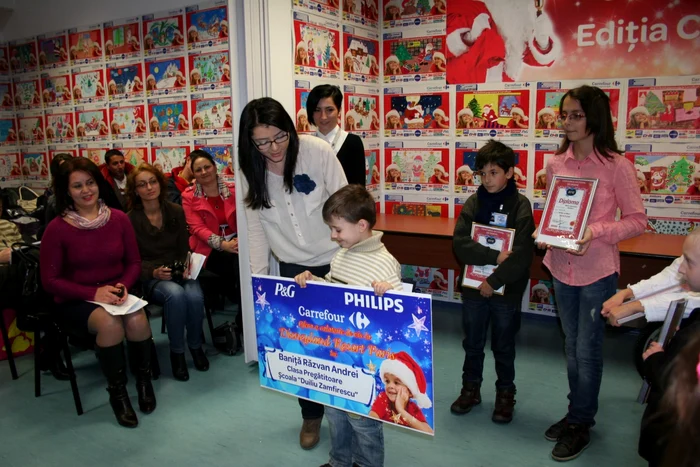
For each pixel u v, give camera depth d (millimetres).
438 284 4242
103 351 2471
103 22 4473
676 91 3225
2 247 3268
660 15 3193
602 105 1961
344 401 1669
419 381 1515
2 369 3172
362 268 1701
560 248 2033
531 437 2328
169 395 2783
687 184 3279
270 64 2941
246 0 2744
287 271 2102
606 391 2752
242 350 3381
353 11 3789
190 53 4016
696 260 1420
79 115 4859
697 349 959
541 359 3162
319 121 2764
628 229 1967
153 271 3049
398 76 4141
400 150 4242
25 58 5125
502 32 3680
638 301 1776
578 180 2045
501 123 3793
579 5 3402
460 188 4035
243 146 1904
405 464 2146
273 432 2404
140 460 2201
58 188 2531
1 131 5418
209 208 3457
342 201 1650
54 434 2430
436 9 3904
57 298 2648
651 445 1337
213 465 2156
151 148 4426
